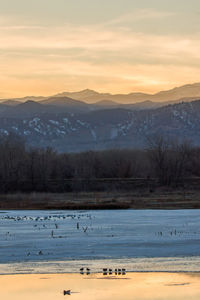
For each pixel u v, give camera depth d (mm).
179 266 46844
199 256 51719
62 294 38531
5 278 43594
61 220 91875
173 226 79000
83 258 51781
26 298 37719
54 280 42656
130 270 45656
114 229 76000
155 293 38219
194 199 133250
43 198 141250
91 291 39156
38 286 40969
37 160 170875
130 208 116250
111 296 37750
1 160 164875
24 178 164750
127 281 41781
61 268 47031
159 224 82250
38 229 77750
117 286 40312
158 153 180000
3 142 175250
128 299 36844
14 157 168250
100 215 100875
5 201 135125
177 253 53625
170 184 166625
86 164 187125
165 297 37219
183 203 123375
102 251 55719
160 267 46594
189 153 191625
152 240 63312
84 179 169125
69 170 182250
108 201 130750
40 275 44438
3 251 56750
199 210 109000
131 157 195500
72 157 195875
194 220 88062
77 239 65375
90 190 161875
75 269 46500
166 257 51469
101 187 163500
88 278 43000
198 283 41000
